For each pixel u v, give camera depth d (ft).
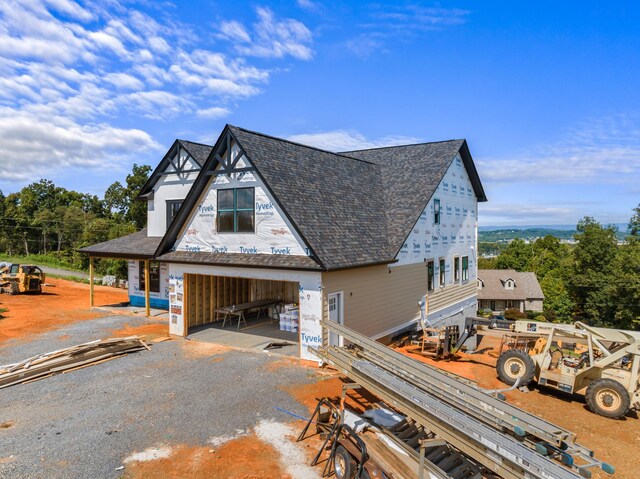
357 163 65.31
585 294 167.94
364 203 55.77
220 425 28.14
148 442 25.88
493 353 51.80
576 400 36.29
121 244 72.33
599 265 175.32
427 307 61.67
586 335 35.91
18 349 47.03
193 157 66.03
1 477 21.85
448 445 22.43
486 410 20.35
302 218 41.83
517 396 36.88
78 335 53.72
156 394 33.50
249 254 46.26
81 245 177.37
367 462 20.53
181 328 51.83
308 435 26.84
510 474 15.92
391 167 70.54
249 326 56.90
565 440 17.94
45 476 22.11
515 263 249.34
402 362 25.34
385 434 22.90
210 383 35.86
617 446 28.04
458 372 43.21
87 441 25.94
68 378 37.27
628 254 155.94
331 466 22.70
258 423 28.48
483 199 83.56
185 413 29.99
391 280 52.08
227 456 24.29
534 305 176.35
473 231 81.25
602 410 32.73
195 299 57.16
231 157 47.70
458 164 73.87
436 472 19.06
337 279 42.34
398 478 19.08
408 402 20.86
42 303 78.84
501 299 176.96
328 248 41.01
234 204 47.80
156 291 72.90
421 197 58.59
